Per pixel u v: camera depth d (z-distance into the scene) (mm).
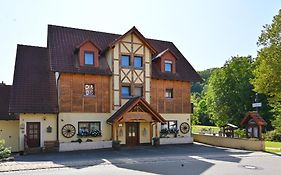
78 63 24672
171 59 28656
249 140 24062
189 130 28609
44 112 22938
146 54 27078
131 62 26266
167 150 23000
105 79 25406
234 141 25297
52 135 23359
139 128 26203
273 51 26750
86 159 18078
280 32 26734
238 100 48188
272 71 26594
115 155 20000
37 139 22969
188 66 30484
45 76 25203
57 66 23547
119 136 25234
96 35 28578
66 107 23625
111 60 25469
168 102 27922
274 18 27172
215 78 50531
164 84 27938
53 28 26875
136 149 23531
